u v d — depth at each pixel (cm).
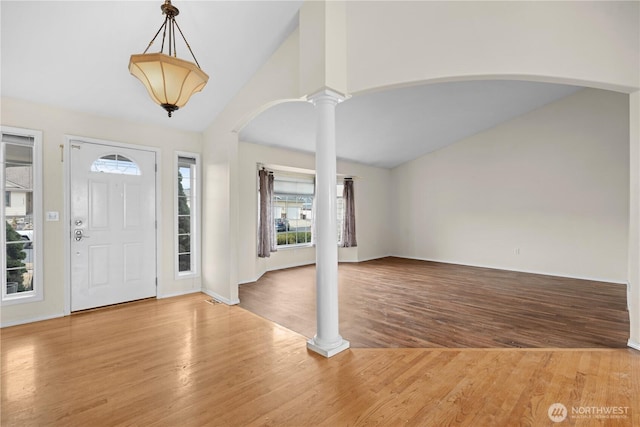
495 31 243
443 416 173
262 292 449
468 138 675
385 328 310
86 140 352
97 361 237
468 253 678
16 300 310
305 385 205
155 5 253
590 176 529
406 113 510
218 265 407
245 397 192
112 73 309
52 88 311
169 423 168
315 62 261
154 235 403
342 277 550
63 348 259
